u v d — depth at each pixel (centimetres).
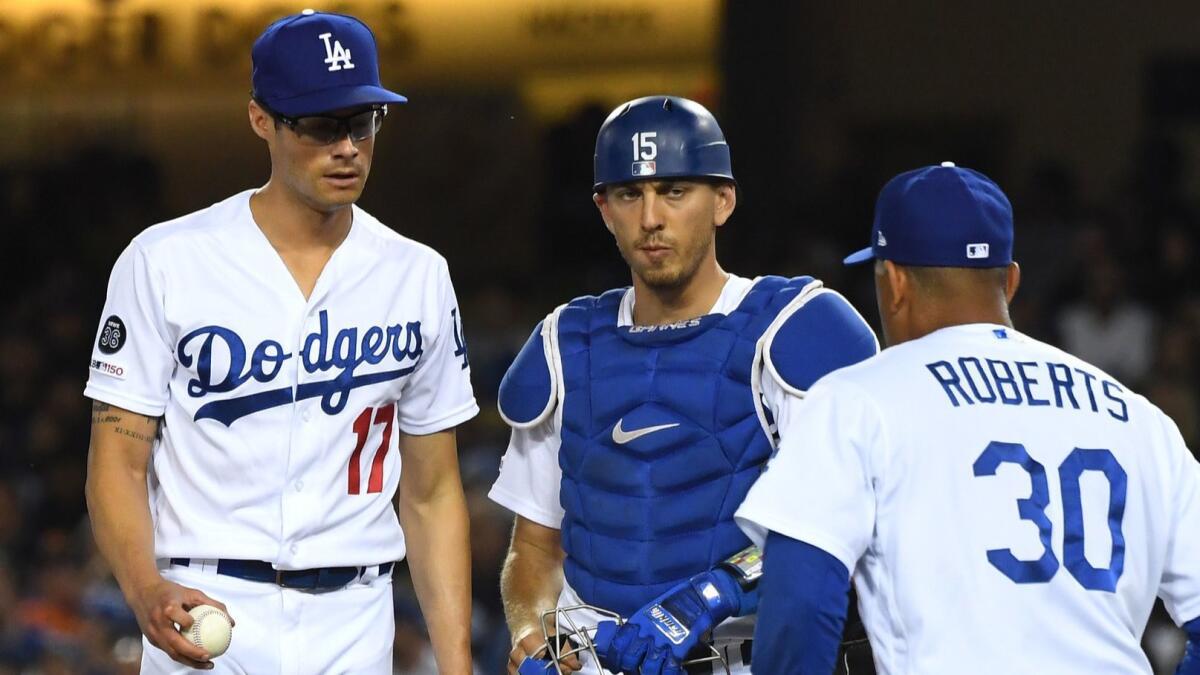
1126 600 1150
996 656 1111
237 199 1407
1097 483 1159
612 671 1339
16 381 4403
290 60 1327
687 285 1427
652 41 4525
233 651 1352
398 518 1541
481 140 4591
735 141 4541
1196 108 4528
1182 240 4119
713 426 1393
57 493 3906
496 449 3509
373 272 1404
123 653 3034
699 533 1391
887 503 1150
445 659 1460
